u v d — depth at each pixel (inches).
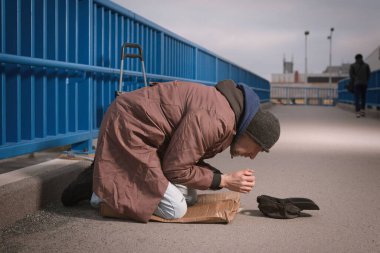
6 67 156.7
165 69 350.9
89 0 208.4
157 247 112.5
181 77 410.0
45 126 176.4
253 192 176.1
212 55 561.6
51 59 180.5
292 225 132.3
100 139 130.6
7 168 173.9
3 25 151.1
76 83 200.5
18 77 157.6
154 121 124.8
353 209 152.3
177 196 128.6
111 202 127.6
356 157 275.0
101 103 232.4
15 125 158.1
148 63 307.7
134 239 117.8
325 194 174.9
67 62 186.9
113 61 246.2
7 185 135.2
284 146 326.3
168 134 126.1
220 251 110.6
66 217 136.0
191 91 125.6
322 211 148.9
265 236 122.0
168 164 122.9
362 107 704.4
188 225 129.3
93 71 208.5
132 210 126.9
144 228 126.2
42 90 173.9
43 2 171.9
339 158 270.2
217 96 122.3
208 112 119.1
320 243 117.7
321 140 366.9
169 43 361.4
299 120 633.0
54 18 180.1
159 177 125.6
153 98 127.2
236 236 121.3
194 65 462.3
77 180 144.3
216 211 135.0
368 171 227.1
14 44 156.7
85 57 208.7
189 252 109.7
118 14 254.1
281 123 570.3
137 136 126.4
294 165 243.0
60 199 154.9
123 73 242.7
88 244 114.0
